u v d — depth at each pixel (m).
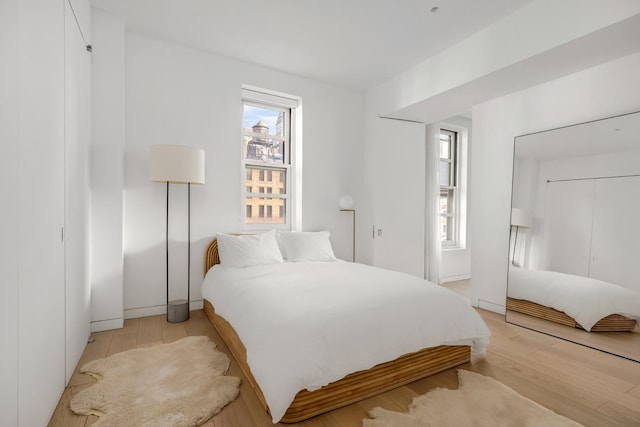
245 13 2.55
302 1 2.38
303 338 1.48
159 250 2.96
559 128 2.71
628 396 1.72
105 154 2.59
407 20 2.59
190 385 1.73
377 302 1.81
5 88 1.04
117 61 2.63
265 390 1.39
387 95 3.78
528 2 2.30
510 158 3.13
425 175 4.66
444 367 2.00
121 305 2.65
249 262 2.88
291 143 3.90
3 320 1.03
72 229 1.86
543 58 2.34
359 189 4.17
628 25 1.88
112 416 1.45
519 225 3.02
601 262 2.40
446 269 4.92
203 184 3.09
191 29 2.79
